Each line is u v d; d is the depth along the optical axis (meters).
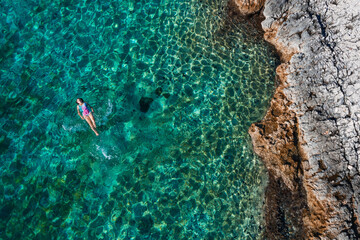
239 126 10.11
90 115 9.30
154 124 10.17
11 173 9.11
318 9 10.41
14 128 9.88
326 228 8.05
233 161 9.56
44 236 8.30
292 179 8.88
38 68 10.96
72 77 10.85
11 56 11.17
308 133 9.18
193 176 9.35
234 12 11.98
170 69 11.09
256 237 8.54
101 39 11.59
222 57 11.23
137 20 12.01
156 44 11.53
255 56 11.21
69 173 9.27
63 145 9.67
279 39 11.05
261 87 10.67
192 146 9.82
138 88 10.77
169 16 12.05
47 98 10.45
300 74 10.00
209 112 10.35
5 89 10.55
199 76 10.91
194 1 12.19
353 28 9.59
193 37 11.60
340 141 8.73
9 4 12.14
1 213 8.47
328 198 8.30
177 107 10.45
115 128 10.02
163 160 9.60
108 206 8.87
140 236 8.47
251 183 9.23
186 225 8.66
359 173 8.30
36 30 11.71
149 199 8.99
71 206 8.79
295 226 8.46
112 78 10.91
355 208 8.02
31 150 9.55
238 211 8.88
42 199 8.79
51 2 12.20
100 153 9.60
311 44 10.13
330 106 9.18
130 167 9.48
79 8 12.16
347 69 9.30
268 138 9.52
